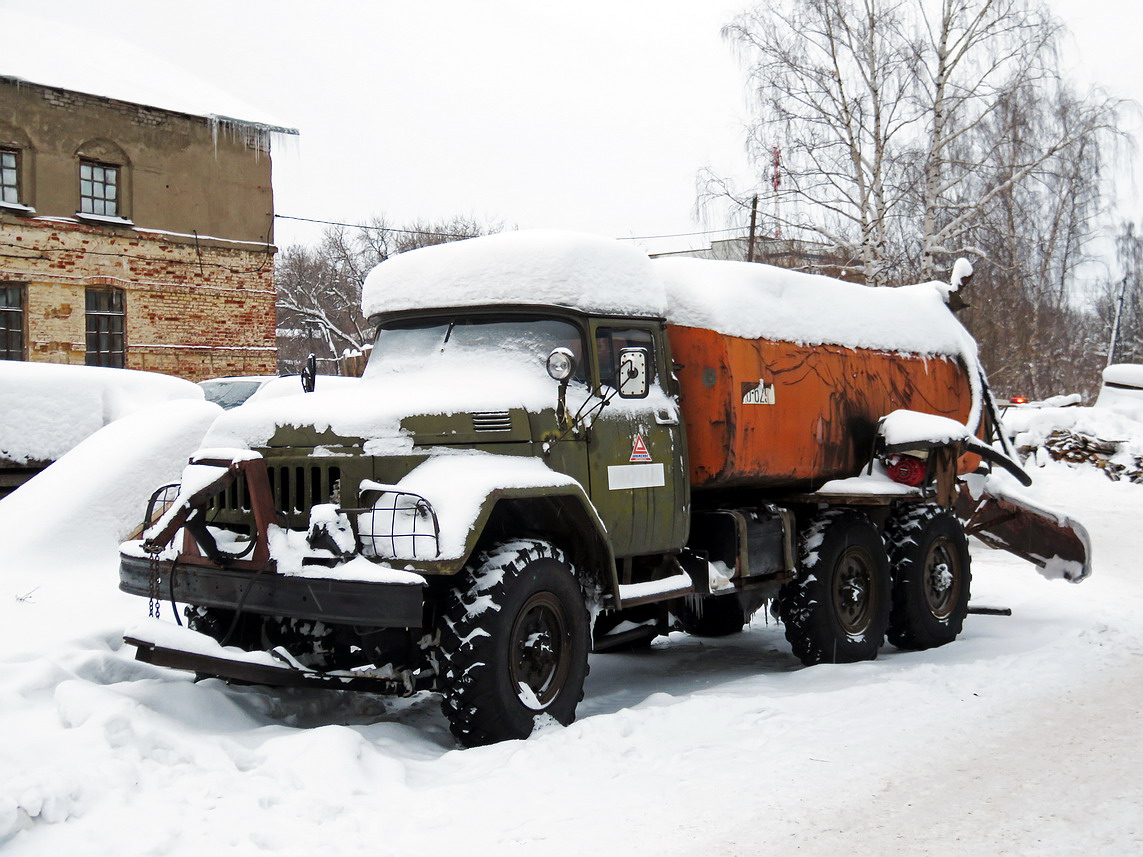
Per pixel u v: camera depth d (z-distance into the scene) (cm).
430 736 579
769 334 751
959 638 889
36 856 379
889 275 2616
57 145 2202
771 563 746
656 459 662
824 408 802
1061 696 644
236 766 475
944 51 2562
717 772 495
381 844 405
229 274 2470
